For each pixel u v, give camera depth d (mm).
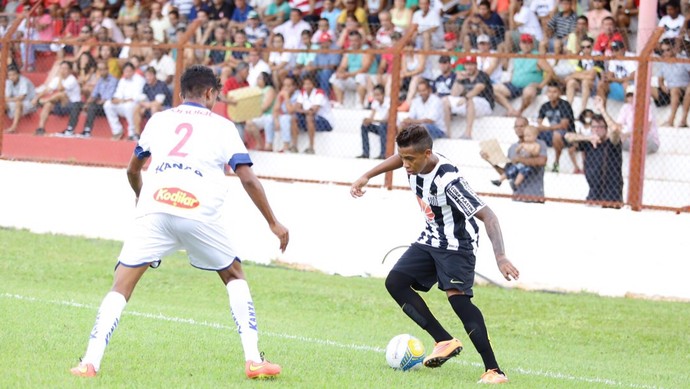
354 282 30406
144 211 14492
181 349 17672
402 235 31656
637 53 30969
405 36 32188
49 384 13594
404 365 17016
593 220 29516
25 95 39656
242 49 33219
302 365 16812
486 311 26891
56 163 37250
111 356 16359
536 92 35156
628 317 26297
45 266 30531
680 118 34312
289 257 33062
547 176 32750
